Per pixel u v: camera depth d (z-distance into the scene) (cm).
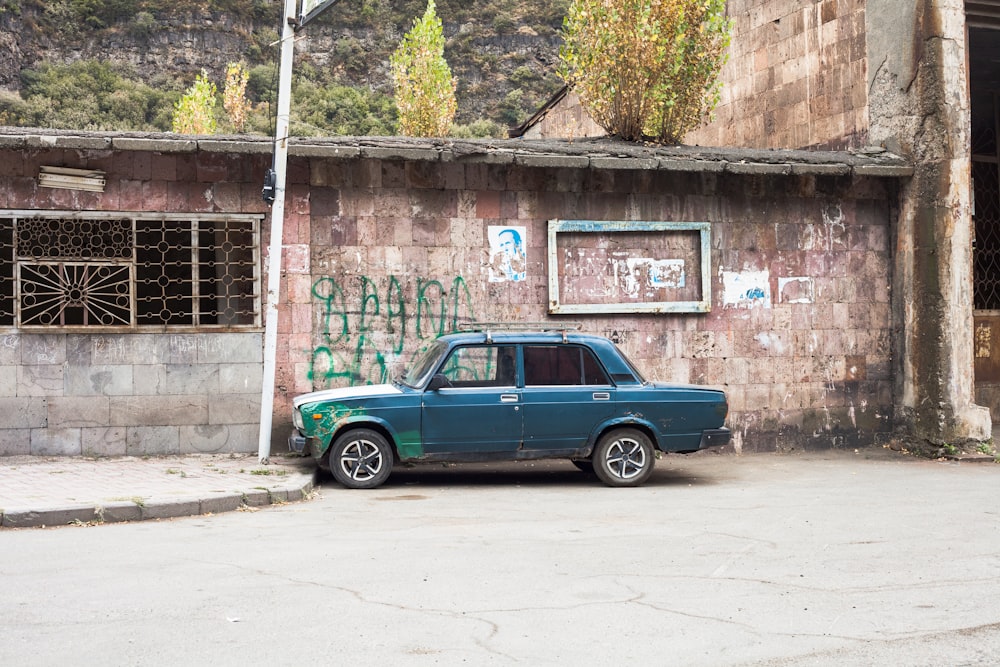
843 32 1578
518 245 1288
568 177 1300
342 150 1189
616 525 794
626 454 1056
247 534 749
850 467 1228
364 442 1028
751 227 1360
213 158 1198
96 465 1099
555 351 1064
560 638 471
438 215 1265
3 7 9375
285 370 1216
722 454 1340
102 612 512
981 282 1833
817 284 1383
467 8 10750
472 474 1154
